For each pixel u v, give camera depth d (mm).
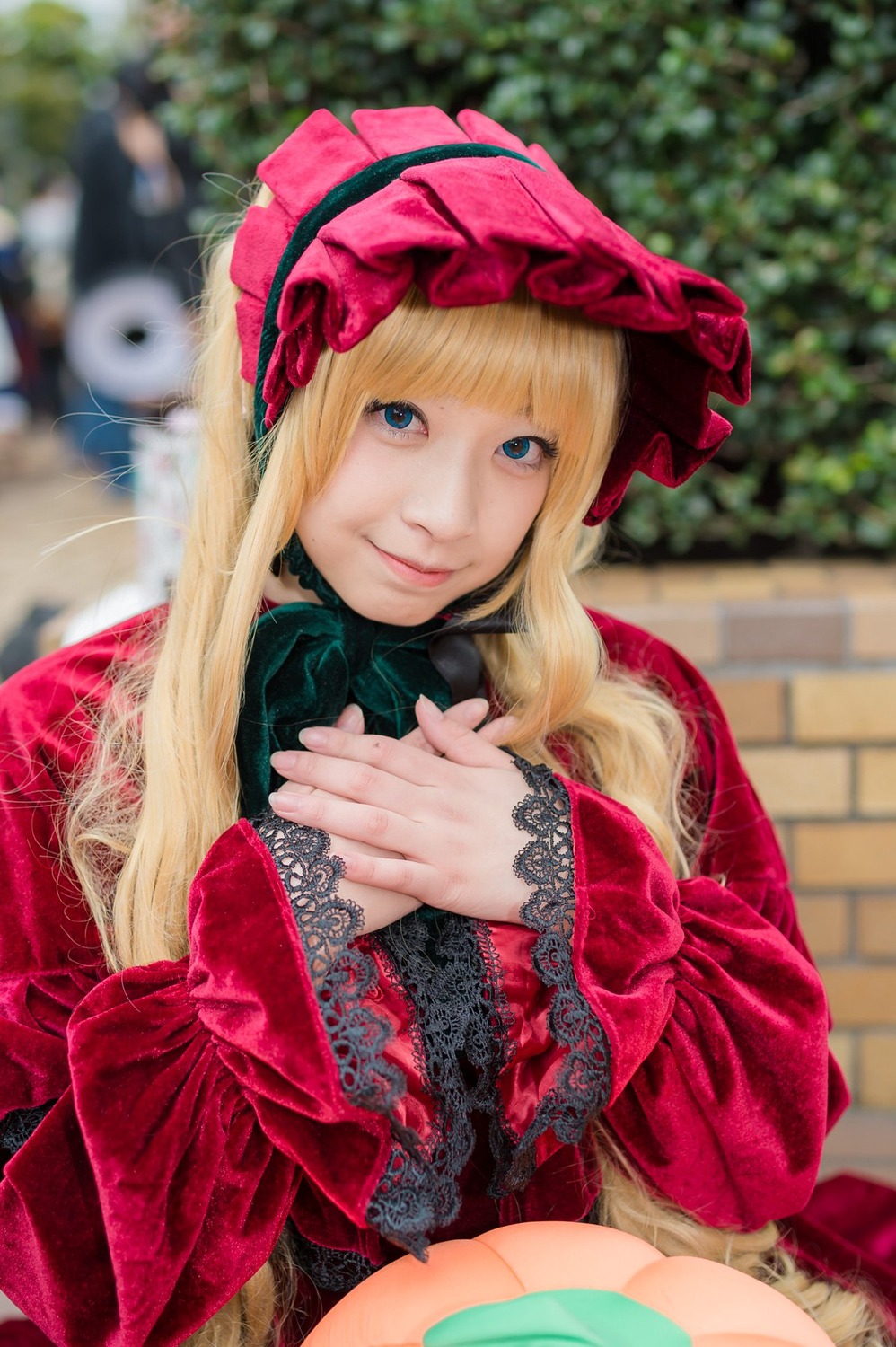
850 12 1396
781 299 1492
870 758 1312
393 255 591
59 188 5805
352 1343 625
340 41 1490
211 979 652
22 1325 815
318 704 755
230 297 806
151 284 2578
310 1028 624
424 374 651
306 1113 620
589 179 1500
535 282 606
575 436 710
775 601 1328
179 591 798
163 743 762
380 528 699
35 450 4637
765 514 1581
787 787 1328
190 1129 651
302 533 738
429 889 704
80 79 10062
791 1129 744
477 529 707
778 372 1482
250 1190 655
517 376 657
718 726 955
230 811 766
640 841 751
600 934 712
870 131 1403
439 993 706
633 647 960
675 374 736
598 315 633
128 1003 665
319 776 721
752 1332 623
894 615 1293
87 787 776
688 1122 731
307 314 629
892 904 1347
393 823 705
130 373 2539
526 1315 609
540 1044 714
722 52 1387
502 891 717
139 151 2738
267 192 790
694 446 771
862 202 1423
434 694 798
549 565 792
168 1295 627
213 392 806
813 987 759
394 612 740
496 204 611
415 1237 623
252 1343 731
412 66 1531
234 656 748
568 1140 670
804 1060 742
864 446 1491
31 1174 651
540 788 757
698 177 1458
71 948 748
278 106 1540
